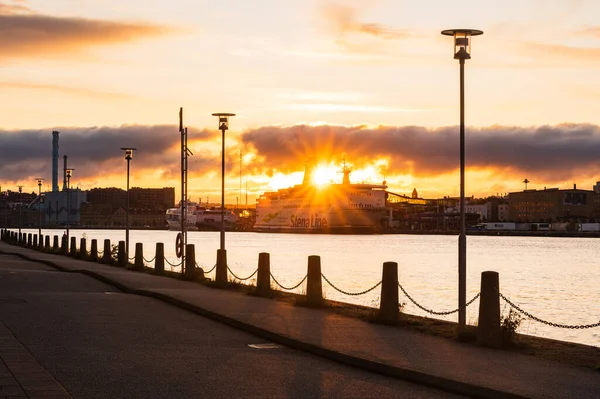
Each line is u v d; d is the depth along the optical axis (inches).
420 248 7229.3
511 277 3422.7
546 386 477.1
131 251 4854.8
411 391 490.0
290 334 682.8
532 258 5428.2
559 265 4495.6
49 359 568.7
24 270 1630.2
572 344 645.9
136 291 1131.9
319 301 914.7
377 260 4746.6
